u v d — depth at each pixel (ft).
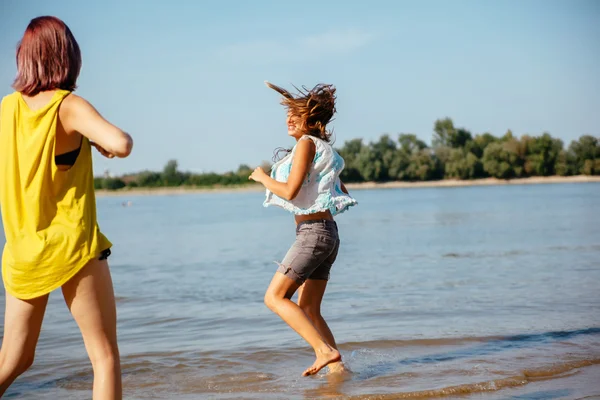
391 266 35.09
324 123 14.15
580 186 219.00
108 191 338.13
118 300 25.64
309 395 12.95
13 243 8.64
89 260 8.87
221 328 20.01
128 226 82.28
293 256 13.60
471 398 12.55
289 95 14.23
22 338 9.15
